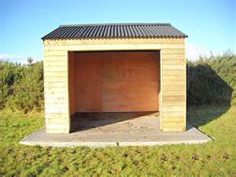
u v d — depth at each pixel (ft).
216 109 28.12
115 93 27.73
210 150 13.71
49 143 14.94
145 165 11.85
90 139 15.57
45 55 17.26
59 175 10.93
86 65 27.55
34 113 26.25
